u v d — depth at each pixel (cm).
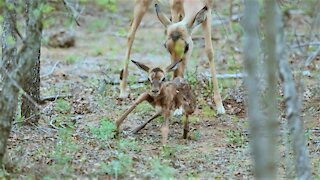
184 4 1495
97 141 1309
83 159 1189
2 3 1091
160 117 1471
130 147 1280
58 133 1352
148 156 1236
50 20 1297
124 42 2598
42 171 1109
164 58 2309
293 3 1548
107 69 2052
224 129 1445
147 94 1316
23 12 1291
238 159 1236
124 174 1120
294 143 928
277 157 1198
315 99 1581
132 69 2086
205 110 1552
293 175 1116
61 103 1578
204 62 2123
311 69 1811
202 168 1181
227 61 2092
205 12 1454
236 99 1648
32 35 1025
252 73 785
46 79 1969
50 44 2495
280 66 855
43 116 1497
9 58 1134
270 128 808
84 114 1548
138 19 1719
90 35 2708
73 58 2248
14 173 1100
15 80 1030
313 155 1255
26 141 1304
